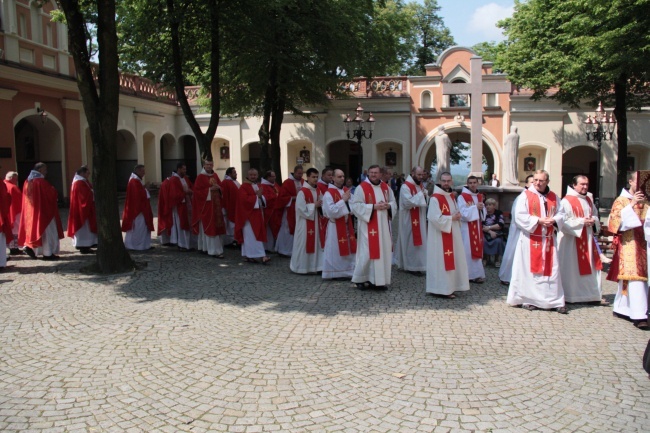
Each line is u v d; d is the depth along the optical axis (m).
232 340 5.97
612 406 4.38
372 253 8.21
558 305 7.22
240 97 20.41
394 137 27.70
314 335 6.16
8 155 18.30
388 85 27.64
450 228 7.86
